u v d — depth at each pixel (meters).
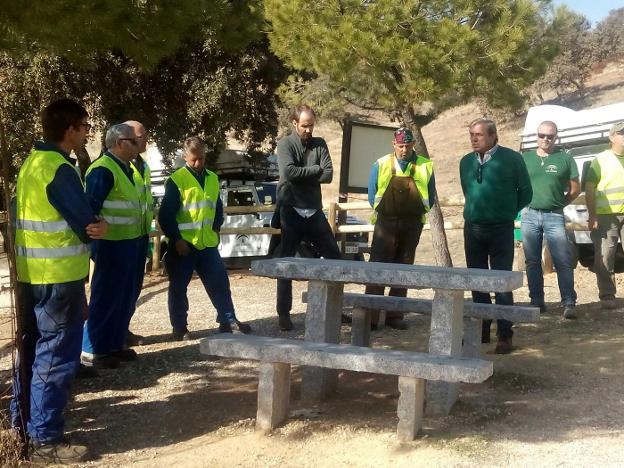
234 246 16.06
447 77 8.64
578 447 4.20
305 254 8.49
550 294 9.63
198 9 5.02
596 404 4.96
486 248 6.68
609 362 5.97
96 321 6.21
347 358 4.37
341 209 13.05
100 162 6.18
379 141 10.84
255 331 7.67
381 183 7.25
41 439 4.28
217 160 19.34
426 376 4.22
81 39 4.89
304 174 7.09
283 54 9.55
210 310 9.37
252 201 16.61
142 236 6.64
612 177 8.20
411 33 8.81
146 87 16.61
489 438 4.36
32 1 4.27
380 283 4.72
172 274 7.27
